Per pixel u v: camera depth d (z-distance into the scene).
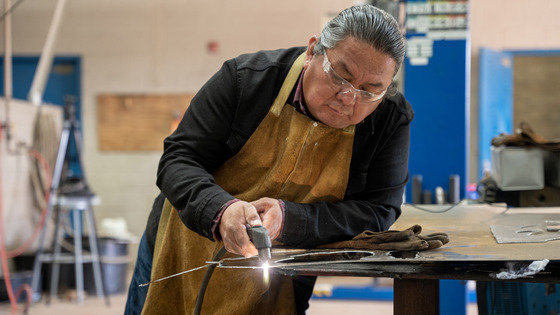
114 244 5.32
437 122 3.17
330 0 6.85
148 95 6.99
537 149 2.36
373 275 1.19
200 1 6.95
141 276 1.69
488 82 6.23
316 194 1.47
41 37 7.05
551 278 1.14
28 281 4.97
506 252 1.25
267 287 1.48
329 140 1.44
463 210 2.33
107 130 7.01
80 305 4.89
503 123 6.40
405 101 1.50
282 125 1.44
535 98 6.77
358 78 1.24
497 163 2.45
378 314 4.48
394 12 3.24
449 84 3.17
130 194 7.00
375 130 1.44
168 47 7.00
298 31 6.90
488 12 6.62
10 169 5.11
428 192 3.09
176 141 1.43
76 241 5.01
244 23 6.94
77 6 6.97
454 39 3.16
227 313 1.48
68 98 5.04
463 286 3.08
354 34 1.22
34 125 5.55
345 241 1.41
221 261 1.31
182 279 1.53
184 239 1.51
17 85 7.09
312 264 1.22
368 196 1.51
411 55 3.18
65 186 4.96
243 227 1.19
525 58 6.77
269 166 1.46
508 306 2.05
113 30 7.01
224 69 1.46
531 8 6.58
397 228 1.78
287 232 1.34
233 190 1.51
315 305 4.78
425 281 1.22
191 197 1.29
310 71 1.33
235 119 1.44
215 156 1.45
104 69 7.02
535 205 2.41
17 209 5.21
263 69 1.44
